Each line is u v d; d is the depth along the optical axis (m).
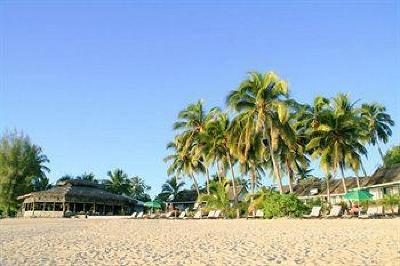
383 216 32.28
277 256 11.07
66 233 22.72
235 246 13.96
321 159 46.72
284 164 50.84
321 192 60.56
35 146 80.56
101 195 71.12
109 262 10.85
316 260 10.08
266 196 37.75
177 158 64.06
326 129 45.78
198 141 54.38
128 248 14.22
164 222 36.50
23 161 77.00
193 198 85.31
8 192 74.62
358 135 49.19
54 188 71.56
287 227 22.56
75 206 72.81
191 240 16.81
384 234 15.90
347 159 46.94
